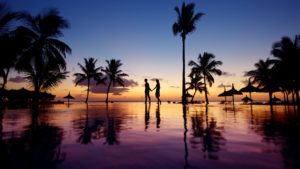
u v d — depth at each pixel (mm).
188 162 2066
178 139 3188
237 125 4758
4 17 13836
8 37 13867
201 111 9828
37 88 19562
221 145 2781
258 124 4926
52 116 7148
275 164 1991
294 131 3916
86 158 2199
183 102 21594
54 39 19891
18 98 26797
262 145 2777
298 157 2215
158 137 3328
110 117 6676
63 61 20297
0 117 6723
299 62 26453
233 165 1969
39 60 18984
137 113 8414
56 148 2623
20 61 18203
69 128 4270
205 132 3785
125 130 4012
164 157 2238
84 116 7055
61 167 1916
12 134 3586
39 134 3580
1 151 2461
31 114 8125
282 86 29922
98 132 3775
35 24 19141
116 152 2438
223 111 10039
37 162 2059
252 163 2027
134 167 1918
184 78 22062
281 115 7789
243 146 2729
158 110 10586
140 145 2787
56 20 19062
